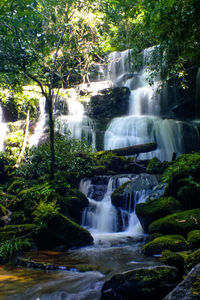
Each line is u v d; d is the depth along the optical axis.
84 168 8.81
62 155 8.31
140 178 7.20
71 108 14.32
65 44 7.34
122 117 13.76
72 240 4.97
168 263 3.06
